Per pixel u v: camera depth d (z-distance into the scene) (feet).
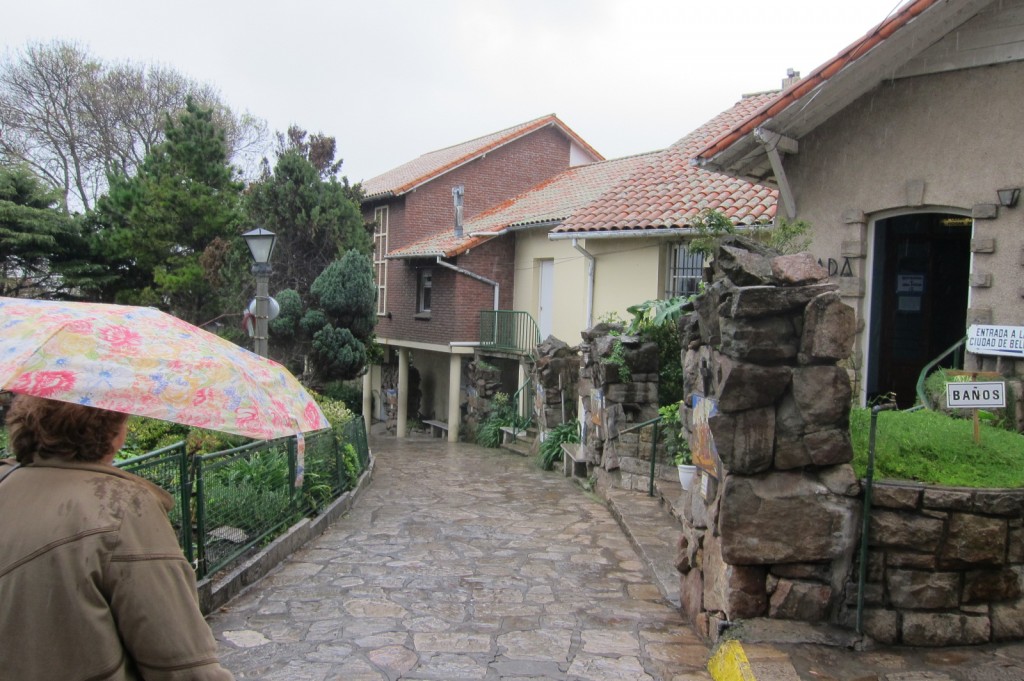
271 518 25.86
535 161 87.66
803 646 14.88
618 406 37.09
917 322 30.01
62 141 99.19
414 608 20.27
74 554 6.77
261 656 16.89
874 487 15.20
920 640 15.01
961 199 26.03
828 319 15.20
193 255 59.82
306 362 62.69
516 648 17.34
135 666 6.97
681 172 52.11
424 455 59.11
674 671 15.92
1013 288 24.76
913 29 25.32
